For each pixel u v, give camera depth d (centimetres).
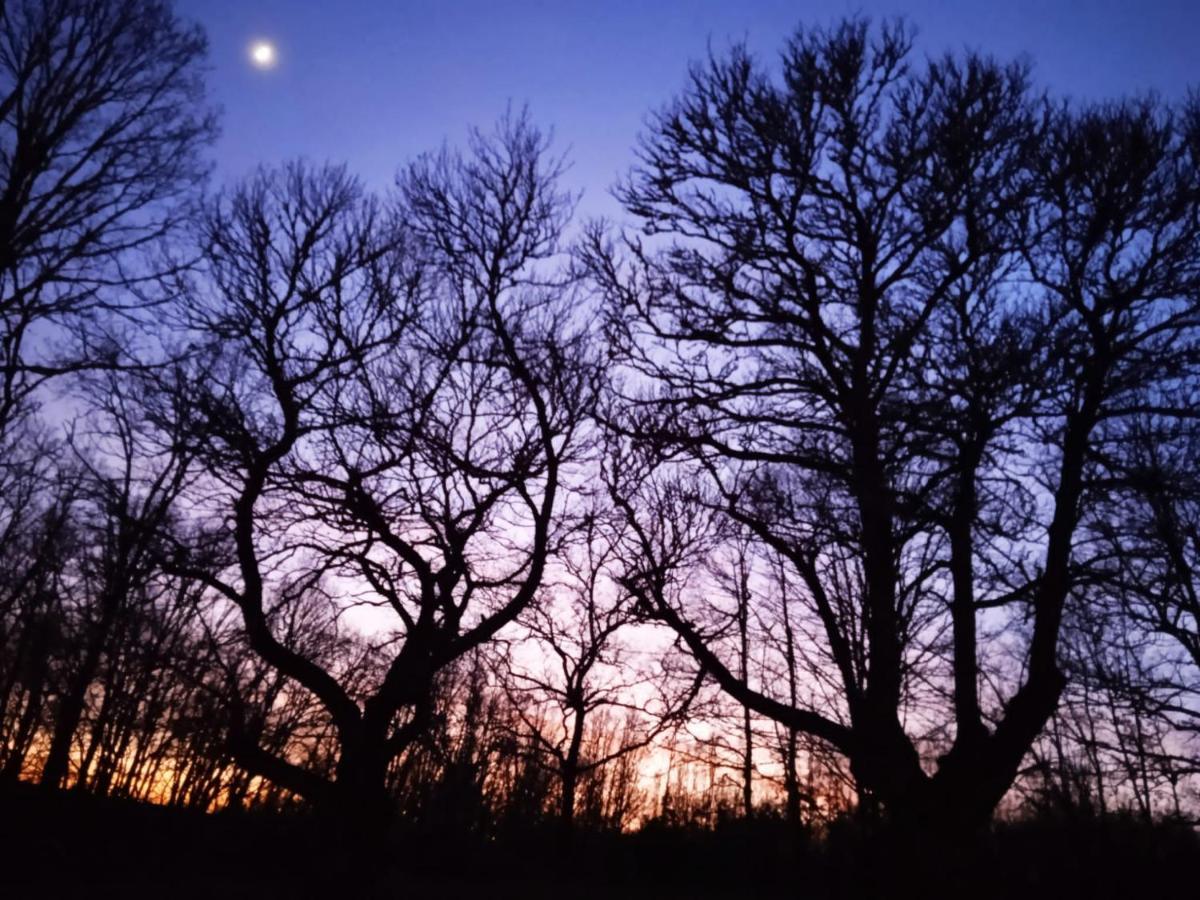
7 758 2469
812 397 1478
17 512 2202
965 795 1221
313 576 1535
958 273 1413
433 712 1944
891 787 1265
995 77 1480
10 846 1967
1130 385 1315
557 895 2244
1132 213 1364
